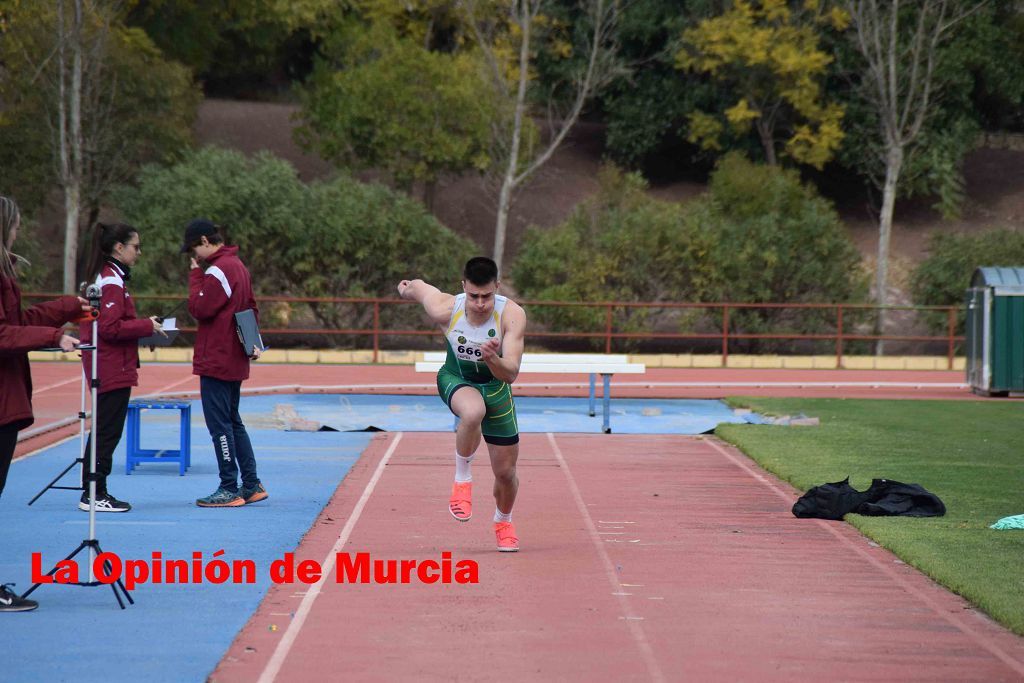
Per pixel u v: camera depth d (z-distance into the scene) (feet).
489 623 49.60
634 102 349.00
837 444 109.50
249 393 158.61
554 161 359.05
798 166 360.89
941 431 121.60
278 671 42.78
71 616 50.14
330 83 305.94
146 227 224.12
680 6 343.05
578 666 43.78
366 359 217.36
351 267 232.53
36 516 72.38
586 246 246.68
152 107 277.23
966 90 327.67
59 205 298.15
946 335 249.96
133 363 74.74
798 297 245.45
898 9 281.13
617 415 138.51
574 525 72.18
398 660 44.24
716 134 339.77
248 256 228.63
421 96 287.28
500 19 273.33
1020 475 91.71
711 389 176.14
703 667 43.91
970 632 49.06
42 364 197.16
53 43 244.83
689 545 66.39
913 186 328.08
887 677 43.04
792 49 309.42
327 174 331.36
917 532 68.54
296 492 82.43
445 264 237.04
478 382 61.72
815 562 62.28
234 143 345.10
